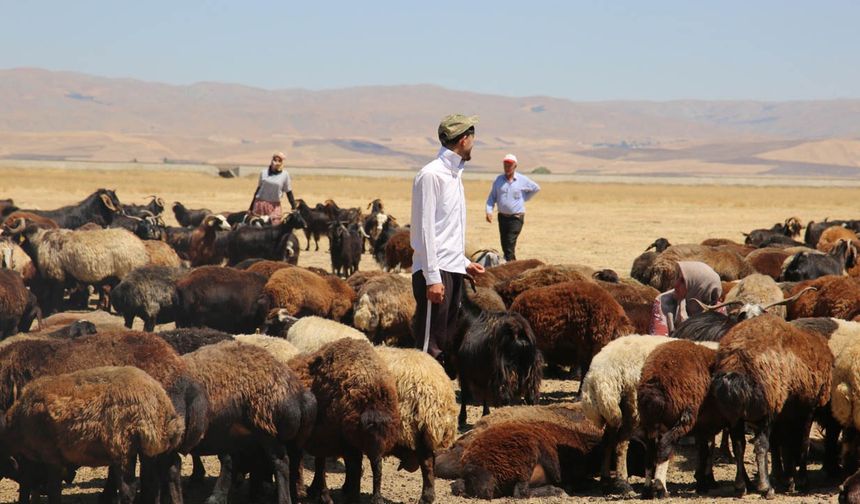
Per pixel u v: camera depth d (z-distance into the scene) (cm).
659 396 905
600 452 1008
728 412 911
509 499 945
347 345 917
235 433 891
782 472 993
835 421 1035
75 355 905
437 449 943
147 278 1617
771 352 916
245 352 895
